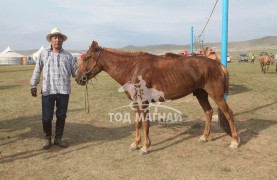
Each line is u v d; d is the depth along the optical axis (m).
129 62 5.65
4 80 21.38
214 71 5.73
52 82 5.69
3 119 8.53
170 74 5.57
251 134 6.68
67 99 5.93
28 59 68.56
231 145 5.81
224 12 7.55
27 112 9.51
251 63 47.22
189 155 5.43
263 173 4.61
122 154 5.54
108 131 7.16
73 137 6.67
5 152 5.68
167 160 5.20
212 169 4.78
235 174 4.58
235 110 9.35
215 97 5.79
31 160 5.27
